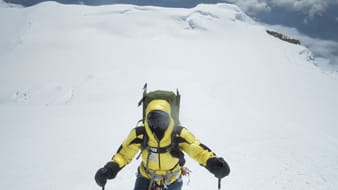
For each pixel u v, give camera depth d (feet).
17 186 28.63
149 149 10.66
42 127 59.21
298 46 236.02
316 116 86.33
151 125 10.12
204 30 223.51
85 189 24.95
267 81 134.21
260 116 64.75
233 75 138.82
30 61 177.37
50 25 225.56
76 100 121.80
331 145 43.73
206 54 180.86
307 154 36.11
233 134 44.83
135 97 101.50
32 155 39.88
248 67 161.58
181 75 129.29
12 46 202.49
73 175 30.14
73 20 229.45
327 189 25.48
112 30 215.10
